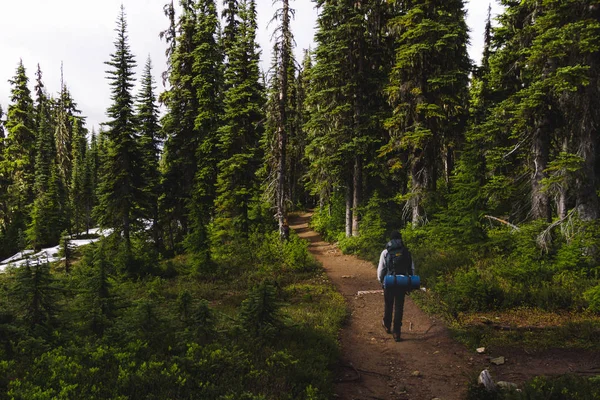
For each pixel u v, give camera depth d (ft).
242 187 74.28
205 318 21.80
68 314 23.04
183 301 23.49
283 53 63.31
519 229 43.86
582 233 37.37
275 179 67.15
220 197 75.25
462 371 19.92
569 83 36.17
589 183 38.22
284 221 65.51
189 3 88.79
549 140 45.47
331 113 67.62
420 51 54.19
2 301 21.02
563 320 26.30
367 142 63.82
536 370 19.26
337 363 21.24
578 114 39.88
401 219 67.97
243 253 62.18
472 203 49.37
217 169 82.84
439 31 53.57
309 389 16.17
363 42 67.05
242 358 18.85
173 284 48.91
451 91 56.80
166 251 81.97
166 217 85.66
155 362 17.19
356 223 69.82
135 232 70.23
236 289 44.32
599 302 27.20
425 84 57.52
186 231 86.12
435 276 38.99
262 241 67.10
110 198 67.46
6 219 132.87
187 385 15.80
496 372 19.39
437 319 28.60
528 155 48.19
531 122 45.24
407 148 61.52
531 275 35.17
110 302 25.02
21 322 20.57
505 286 32.94
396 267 24.82
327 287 41.86
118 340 20.31
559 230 41.42
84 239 146.30
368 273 51.62
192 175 86.69
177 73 87.66
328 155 70.33
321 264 57.26
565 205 42.55
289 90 110.83
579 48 36.11
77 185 175.32
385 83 64.95
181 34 88.69
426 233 55.31
